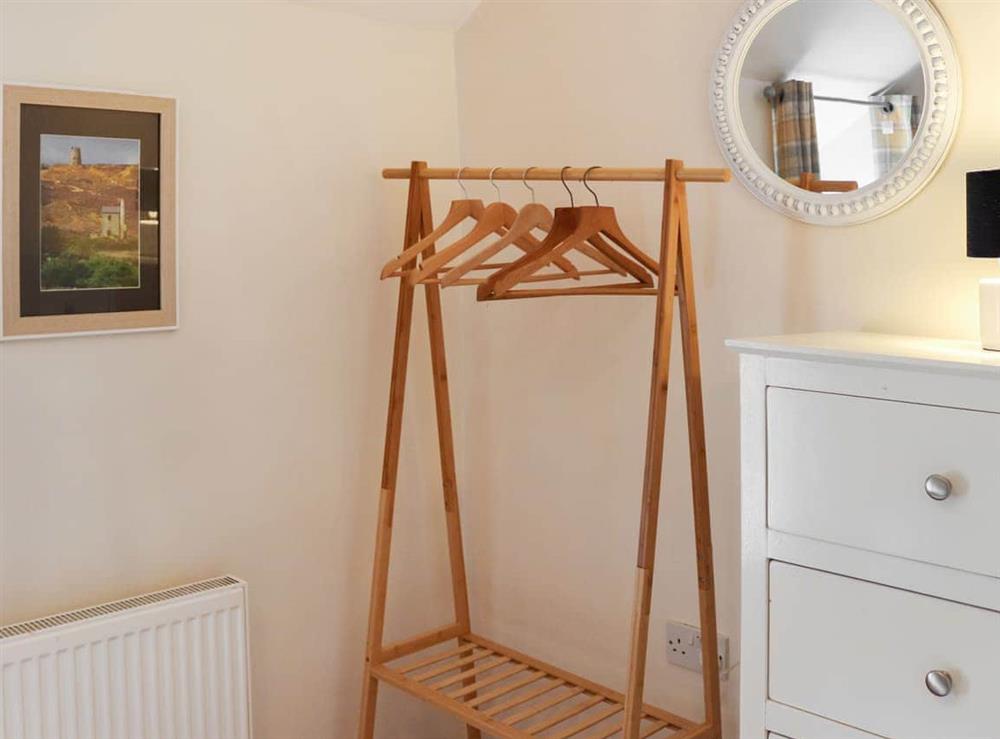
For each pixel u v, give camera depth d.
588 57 2.48
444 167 2.83
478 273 2.83
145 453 2.31
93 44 2.20
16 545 2.13
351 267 2.65
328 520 2.64
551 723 2.18
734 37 2.12
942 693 1.43
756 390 1.66
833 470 1.56
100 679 2.10
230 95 2.41
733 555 2.26
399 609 2.80
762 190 2.11
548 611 2.71
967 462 1.41
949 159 1.86
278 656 2.56
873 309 1.99
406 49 2.73
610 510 2.53
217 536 2.44
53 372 2.17
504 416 2.78
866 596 1.54
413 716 2.85
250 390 2.48
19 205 2.09
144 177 2.25
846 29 1.96
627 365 2.46
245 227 2.45
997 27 1.78
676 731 2.36
